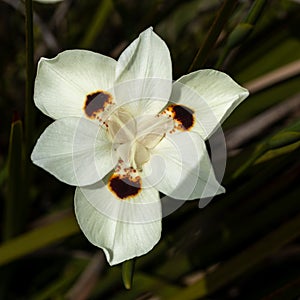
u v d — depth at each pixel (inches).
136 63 11.1
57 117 11.2
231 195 13.6
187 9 16.7
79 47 15.2
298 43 14.0
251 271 14.7
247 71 14.1
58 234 13.3
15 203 13.8
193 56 15.0
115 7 15.1
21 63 16.7
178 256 14.5
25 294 15.1
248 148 13.3
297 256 15.0
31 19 11.8
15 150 12.8
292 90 13.9
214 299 14.6
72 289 14.6
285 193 14.5
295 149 12.5
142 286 14.2
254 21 12.2
